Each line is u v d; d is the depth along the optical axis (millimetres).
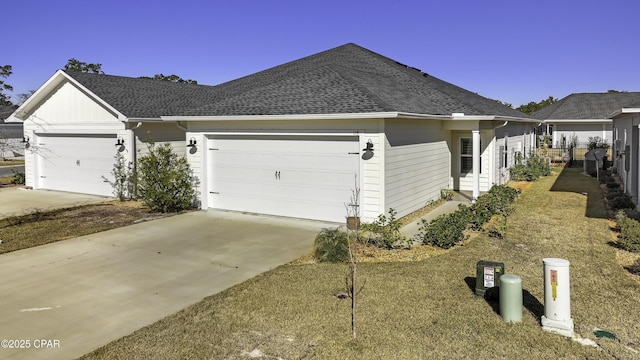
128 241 9898
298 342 5086
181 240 9922
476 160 14383
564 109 36906
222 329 5430
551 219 11352
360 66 17875
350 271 7445
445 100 15727
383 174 10578
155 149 14867
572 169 24641
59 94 17141
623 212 11250
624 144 16984
